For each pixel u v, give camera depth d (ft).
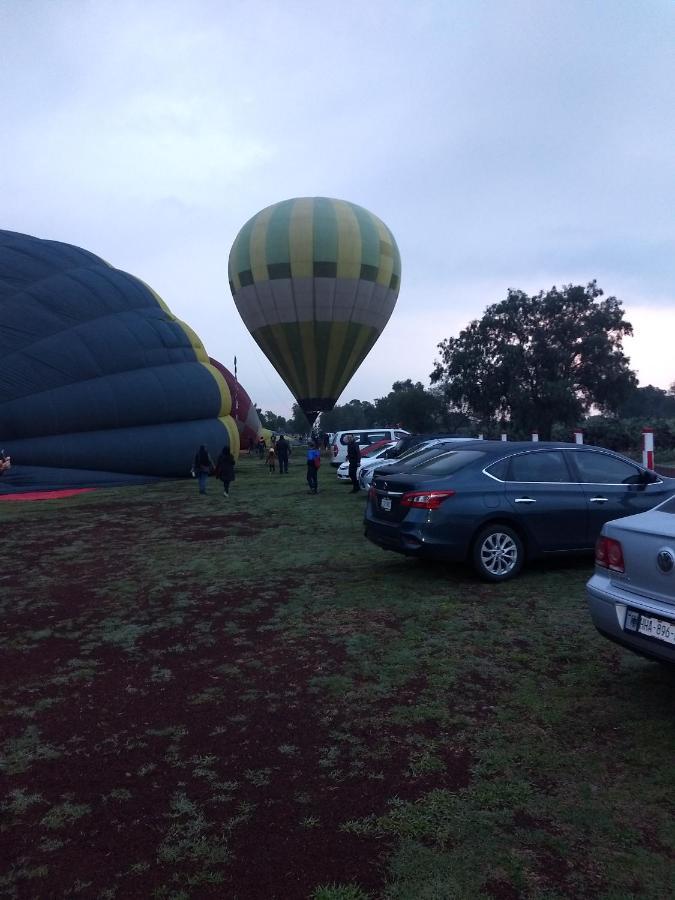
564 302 181.98
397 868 8.73
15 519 45.32
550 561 26.18
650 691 14.07
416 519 22.25
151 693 14.82
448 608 20.34
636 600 12.69
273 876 8.63
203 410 83.61
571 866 8.68
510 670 15.48
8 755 12.05
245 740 12.46
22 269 75.05
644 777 10.78
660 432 120.98
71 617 20.95
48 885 8.55
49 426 69.15
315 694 14.47
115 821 9.93
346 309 112.37
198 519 43.42
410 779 10.91
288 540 33.99
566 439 129.59
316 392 120.47
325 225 109.09
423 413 290.97
